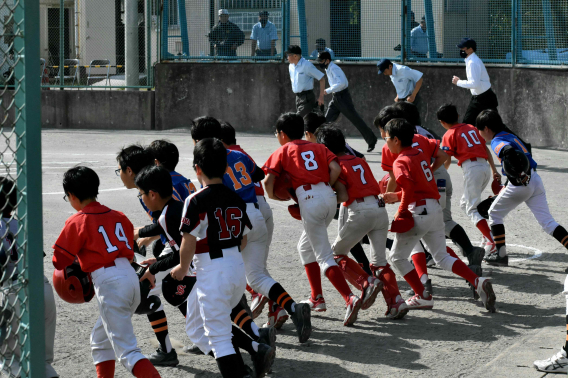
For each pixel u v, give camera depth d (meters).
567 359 5.21
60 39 23.00
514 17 19.14
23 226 3.39
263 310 7.06
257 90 21.84
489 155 8.83
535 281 7.92
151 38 22.62
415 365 5.50
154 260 5.27
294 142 6.51
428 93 20.31
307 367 5.48
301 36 21.33
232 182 5.88
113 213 4.75
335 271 6.36
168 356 5.50
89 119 23.08
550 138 18.95
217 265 4.68
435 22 20.05
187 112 22.55
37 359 3.48
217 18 22.03
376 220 6.54
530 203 8.27
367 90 20.86
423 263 7.21
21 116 3.29
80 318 6.54
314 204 6.28
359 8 20.64
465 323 6.56
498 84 19.64
